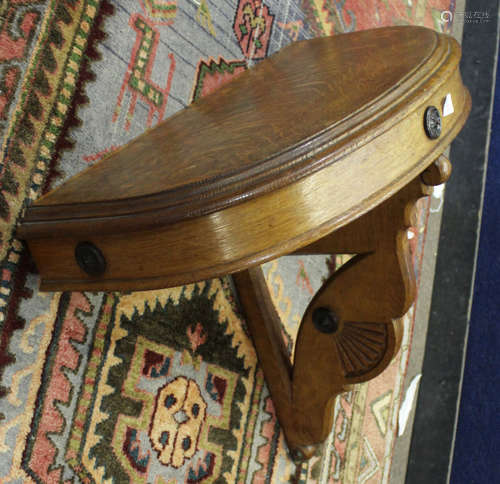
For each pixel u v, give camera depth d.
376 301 1.23
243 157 0.77
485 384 2.19
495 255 2.35
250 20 1.58
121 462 1.10
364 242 1.22
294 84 1.03
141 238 0.79
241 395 1.38
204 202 0.72
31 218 0.91
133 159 0.94
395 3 2.24
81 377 1.04
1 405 0.93
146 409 1.15
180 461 1.21
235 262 0.75
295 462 1.50
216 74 1.45
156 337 1.19
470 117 2.51
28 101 1.01
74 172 1.08
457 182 2.42
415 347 2.15
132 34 1.24
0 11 0.99
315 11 1.83
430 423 2.12
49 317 1.00
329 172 0.77
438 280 2.29
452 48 0.96
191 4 1.40
